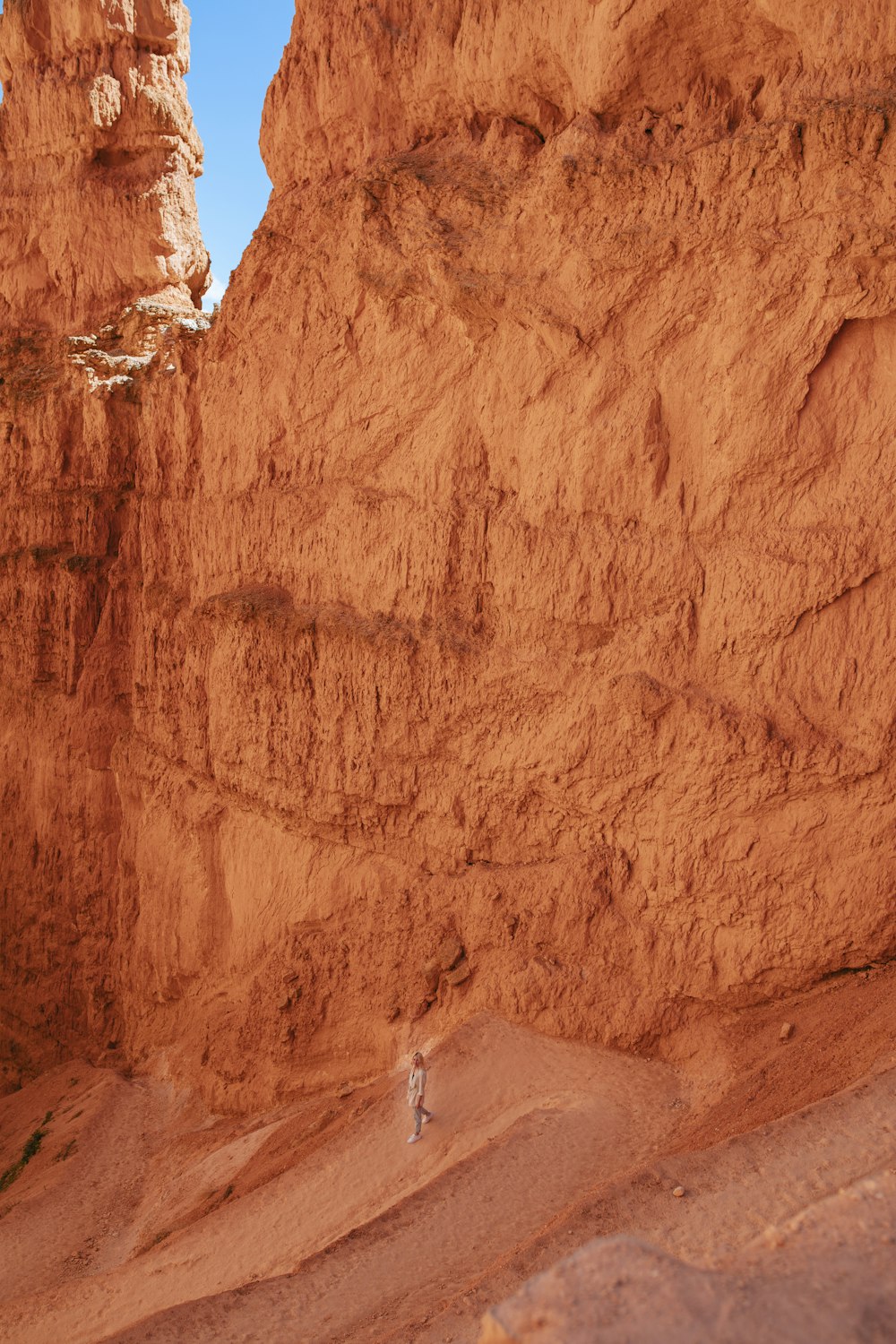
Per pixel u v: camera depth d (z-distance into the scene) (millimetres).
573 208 14969
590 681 14914
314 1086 17328
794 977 13617
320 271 18094
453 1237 11383
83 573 24125
